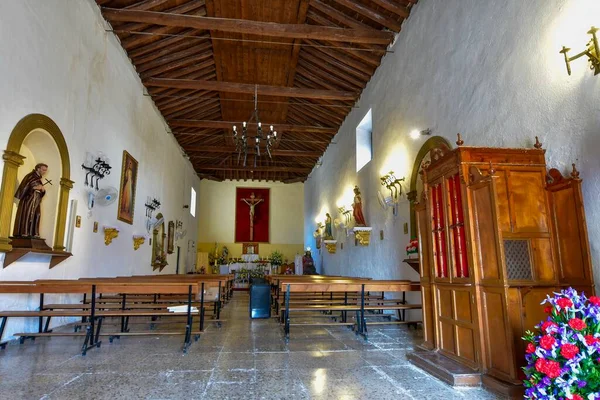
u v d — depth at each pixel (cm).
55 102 491
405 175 659
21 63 420
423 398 260
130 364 341
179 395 262
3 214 395
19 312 398
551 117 335
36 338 455
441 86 541
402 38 694
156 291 415
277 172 1756
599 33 291
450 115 512
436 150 507
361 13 689
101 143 641
